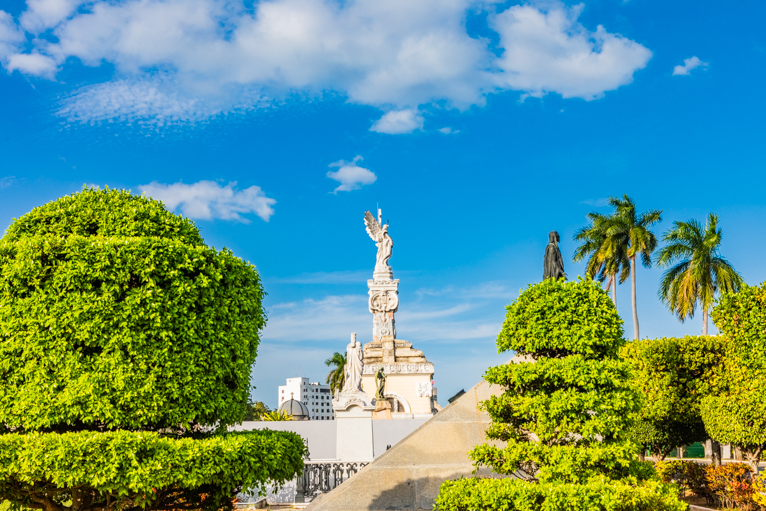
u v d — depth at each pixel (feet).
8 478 32.48
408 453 50.44
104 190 43.37
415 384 197.06
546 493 34.35
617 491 33.81
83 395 34.47
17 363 35.24
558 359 39.27
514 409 38.93
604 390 38.04
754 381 61.00
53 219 40.75
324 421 97.30
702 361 70.69
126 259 36.88
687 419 70.33
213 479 34.60
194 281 38.75
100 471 31.14
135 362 35.96
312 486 77.97
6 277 35.65
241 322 41.06
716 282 127.54
